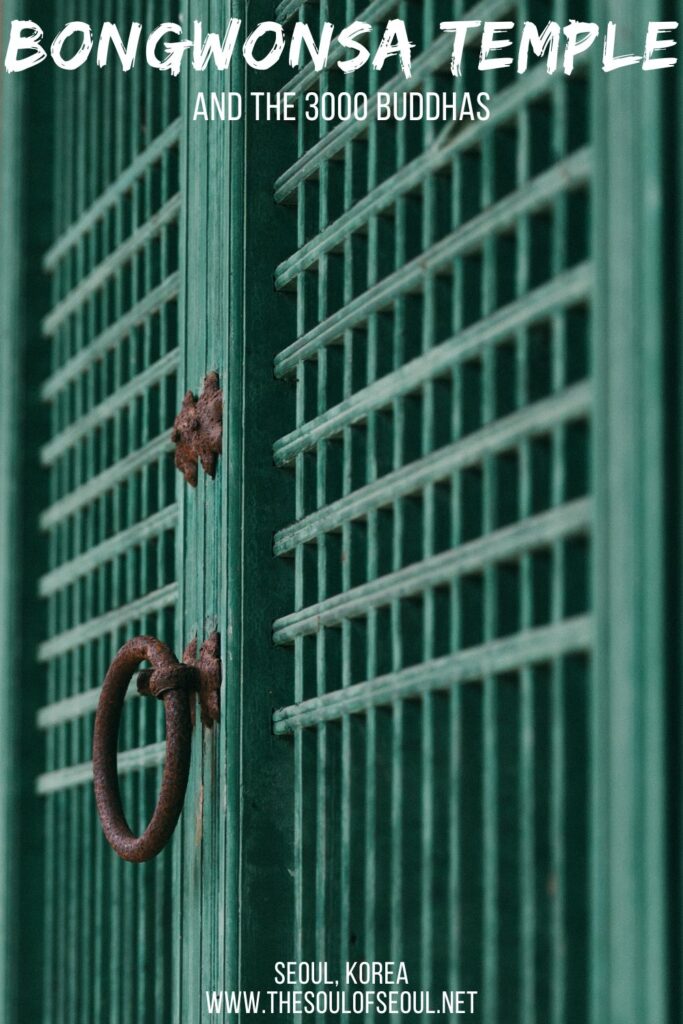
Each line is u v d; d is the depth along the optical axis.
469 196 2.66
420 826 2.70
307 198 3.38
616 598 2.05
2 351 5.56
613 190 2.12
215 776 3.43
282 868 3.33
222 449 3.51
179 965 3.63
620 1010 1.99
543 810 2.28
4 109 5.65
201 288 3.74
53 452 5.25
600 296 2.13
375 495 2.86
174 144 4.20
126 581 4.42
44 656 5.20
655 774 1.97
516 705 2.41
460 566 2.51
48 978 4.94
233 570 3.40
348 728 2.94
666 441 2.02
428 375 2.69
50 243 5.52
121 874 4.29
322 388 3.18
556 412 2.25
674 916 1.95
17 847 5.20
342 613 2.98
